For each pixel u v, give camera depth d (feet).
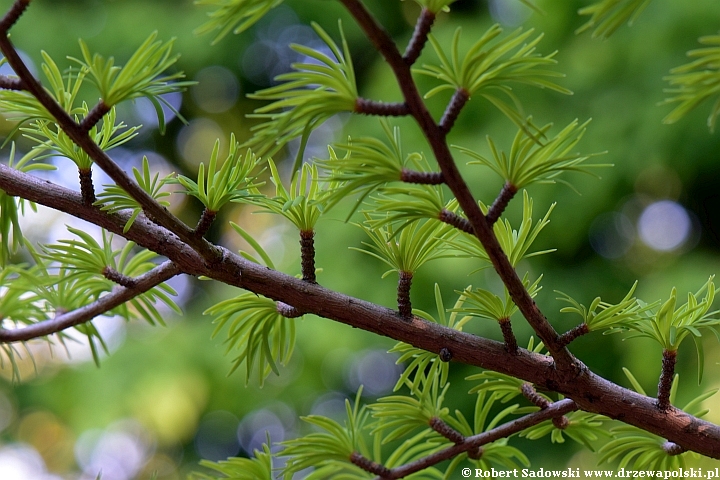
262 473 4.03
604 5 3.55
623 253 9.90
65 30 10.34
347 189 3.67
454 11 10.95
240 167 3.81
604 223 9.83
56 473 11.37
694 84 3.59
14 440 11.37
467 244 3.84
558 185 9.02
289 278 3.84
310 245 3.84
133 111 11.53
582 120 9.05
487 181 8.71
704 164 8.67
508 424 3.93
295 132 3.62
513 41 3.62
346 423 4.04
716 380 7.98
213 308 3.93
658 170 9.00
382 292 9.02
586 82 9.05
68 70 3.71
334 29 11.30
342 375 10.62
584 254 9.86
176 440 10.94
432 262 8.81
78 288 4.09
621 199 9.14
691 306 3.85
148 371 9.64
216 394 10.00
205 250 3.80
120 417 9.57
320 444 4.00
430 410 3.98
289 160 11.68
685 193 9.49
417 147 9.11
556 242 9.28
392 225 3.86
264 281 3.83
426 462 3.97
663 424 3.82
